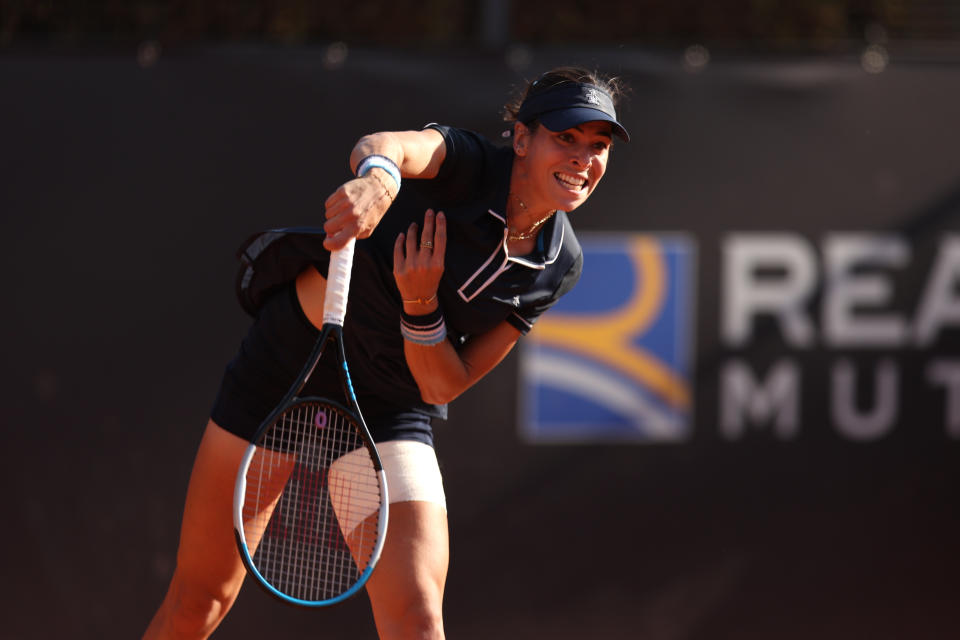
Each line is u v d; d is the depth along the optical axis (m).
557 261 8.33
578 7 16.27
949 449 14.41
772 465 14.45
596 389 14.48
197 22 16.23
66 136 14.42
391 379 8.61
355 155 7.22
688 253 14.41
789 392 14.45
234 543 9.13
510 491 14.46
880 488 14.41
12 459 14.45
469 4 16.36
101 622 14.50
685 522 14.45
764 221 14.39
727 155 14.41
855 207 14.38
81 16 16.19
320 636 14.60
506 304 8.16
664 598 14.44
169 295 14.45
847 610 14.41
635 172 14.41
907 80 14.36
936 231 14.35
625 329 14.46
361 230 7.11
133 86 14.46
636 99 14.41
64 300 14.42
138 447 14.48
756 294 14.45
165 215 14.42
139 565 14.52
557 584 14.44
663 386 14.46
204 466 9.12
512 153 7.93
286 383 8.89
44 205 14.42
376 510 8.45
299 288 8.68
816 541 14.43
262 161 14.43
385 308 8.20
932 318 14.39
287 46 14.49
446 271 7.93
